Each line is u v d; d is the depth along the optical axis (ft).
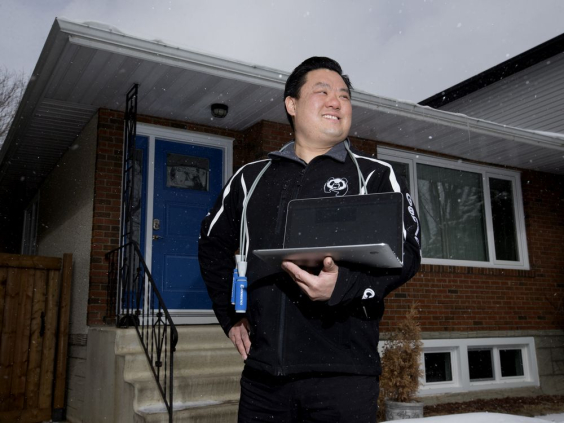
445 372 22.81
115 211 18.56
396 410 17.08
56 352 19.03
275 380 4.92
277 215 5.25
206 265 6.02
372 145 22.77
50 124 20.58
